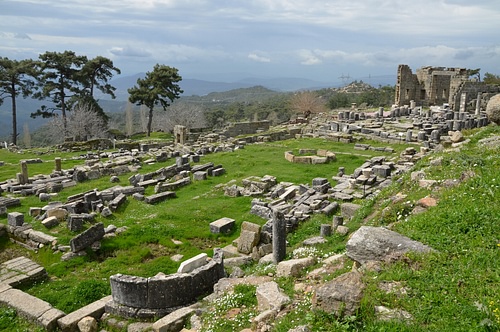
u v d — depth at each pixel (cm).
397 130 4131
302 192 2345
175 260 1605
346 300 711
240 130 5500
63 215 2025
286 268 1057
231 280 1141
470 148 1947
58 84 6919
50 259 1644
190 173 3030
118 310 1141
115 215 2159
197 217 2038
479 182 1184
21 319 1152
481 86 5688
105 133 7000
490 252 823
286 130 5059
